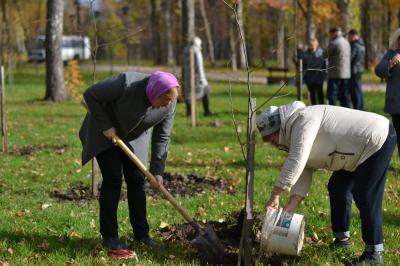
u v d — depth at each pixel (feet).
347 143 17.29
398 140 29.01
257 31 151.02
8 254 18.92
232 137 45.14
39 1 130.41
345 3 87.71
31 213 23.88
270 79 95.45
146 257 18.85
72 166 34.27
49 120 57.93
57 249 19.47
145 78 18.17
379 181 17.85
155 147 19.33
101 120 18.21
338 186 19.35
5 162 35.42
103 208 19.02
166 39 165.78
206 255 18.20
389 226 22.63
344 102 50.75
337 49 48.65
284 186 17.02
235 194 27.68
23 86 104.42
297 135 16.92
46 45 77.41
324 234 21.47
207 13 162.81
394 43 27.89
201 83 55.88
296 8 41.78
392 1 115.14
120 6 183.11
